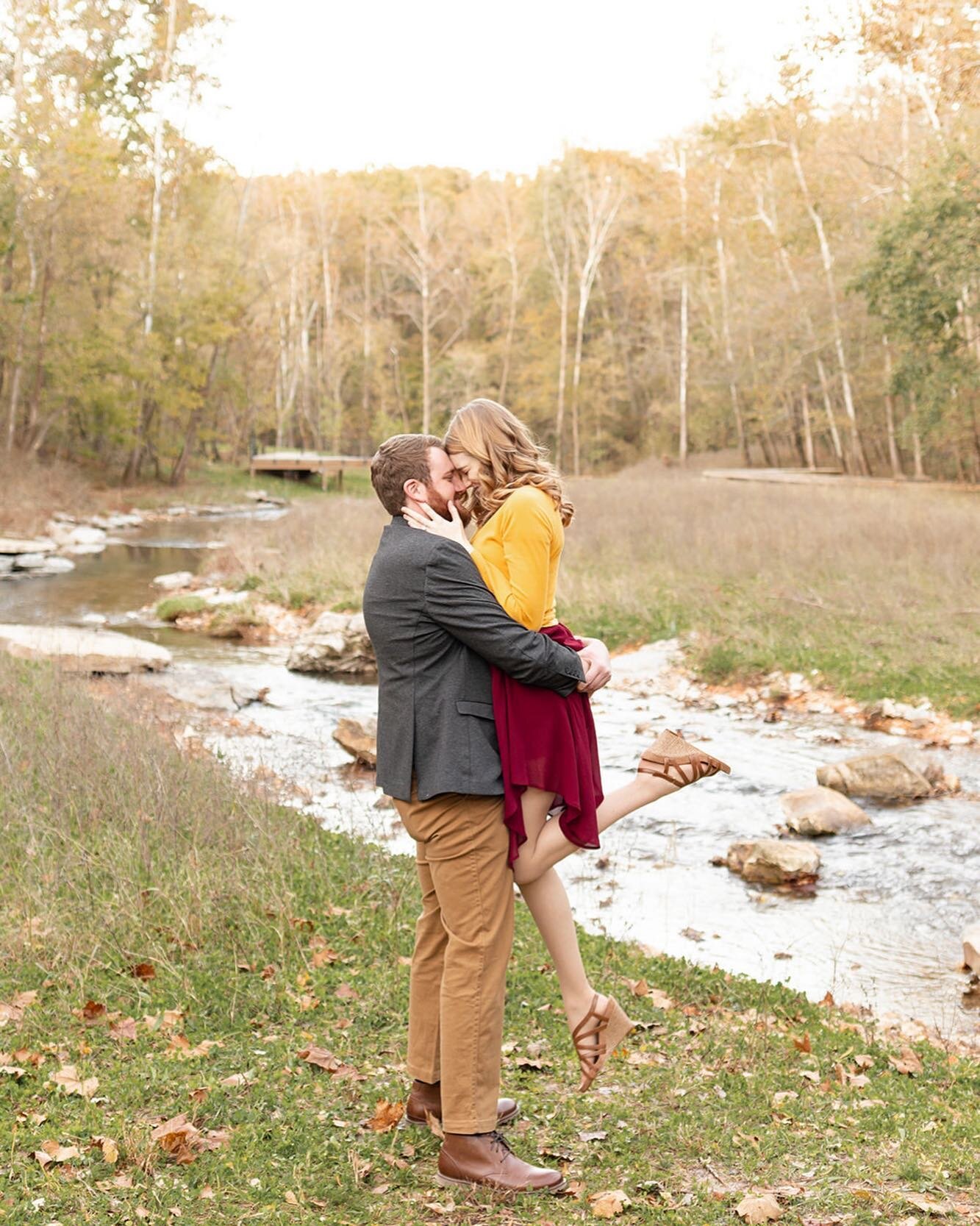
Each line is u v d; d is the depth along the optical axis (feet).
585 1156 9.93
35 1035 11.55
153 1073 10.78
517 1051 12.21
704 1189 9.39
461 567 9.13
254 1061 11.30
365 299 201.16
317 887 16.69
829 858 21.90
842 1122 10.90
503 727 9.24
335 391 191.11
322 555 56.18
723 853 22.26
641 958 15.75
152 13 116.98
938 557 45.62
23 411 117.39
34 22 103.76
